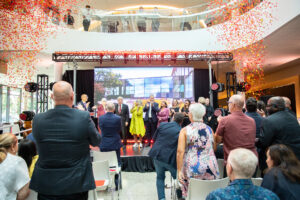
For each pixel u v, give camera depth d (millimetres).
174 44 8625
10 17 6988
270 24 6289
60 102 1562
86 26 8602
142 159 5570
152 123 7051
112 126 3850
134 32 8742
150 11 8820
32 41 7398
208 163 2209
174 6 13211
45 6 7719
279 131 2338
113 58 7637
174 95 8984
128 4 12844
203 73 10188
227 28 7887
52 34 7949
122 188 4301
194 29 8656
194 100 9750
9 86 11703
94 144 1614
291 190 1431
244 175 1251
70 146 1456
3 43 6934
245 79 10547
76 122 1495
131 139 9234
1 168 1607
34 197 1929
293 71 10555
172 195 3668
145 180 4820
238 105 2473
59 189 1398
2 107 11688
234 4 7676
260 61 9328
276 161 1584
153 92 9000
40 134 1475
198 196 2107
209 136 2289
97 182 2818
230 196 1203
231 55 7484
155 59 7809
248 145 2363
